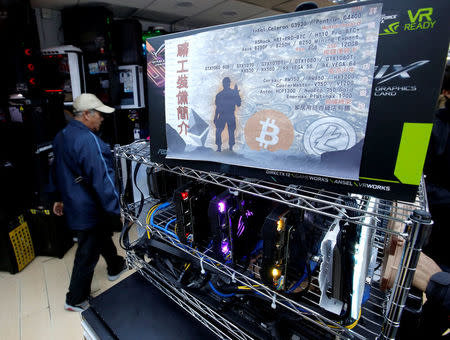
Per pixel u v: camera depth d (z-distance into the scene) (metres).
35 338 1.87
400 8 0.50
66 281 2.46
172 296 1.07
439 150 1.60
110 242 2.32
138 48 3.90
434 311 0.72
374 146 0.57
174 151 0.88
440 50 0.48
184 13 4.25
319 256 0.82
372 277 0.88
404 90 0.52
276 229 0.66
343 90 0.57
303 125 0.63
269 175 0.71
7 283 2.43
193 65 0.77
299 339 0.80
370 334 0.73
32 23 2.68
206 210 0.96
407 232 0.54
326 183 0.64
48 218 2.70
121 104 3.98
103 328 0.99
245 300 0.91
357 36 0.54
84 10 3.45
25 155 2.66
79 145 1.70
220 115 0.76
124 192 1.19
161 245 1.08
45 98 2.82
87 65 3.58
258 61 0.66
